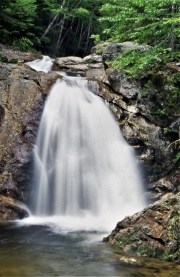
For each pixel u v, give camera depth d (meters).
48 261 5.48
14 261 5.43
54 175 9.95
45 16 27.12
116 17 9.29
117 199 10.26
